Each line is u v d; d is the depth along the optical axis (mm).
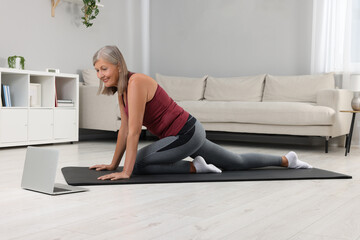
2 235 1286
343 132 4281
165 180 2229
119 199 1813
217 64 5699
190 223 1445
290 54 5152
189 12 5879
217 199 1847
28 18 4531
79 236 1282
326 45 4828
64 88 4668
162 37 6086
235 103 4527
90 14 5004
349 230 1386
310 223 1468
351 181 2357
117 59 2184
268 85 5012
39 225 1401
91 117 4789
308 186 2188
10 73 4090
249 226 1418
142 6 6055
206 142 2471
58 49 4879
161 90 2291
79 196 1863
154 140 5254
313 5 4902
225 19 5613
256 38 5395
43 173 1937
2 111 3814
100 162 3023
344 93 4250
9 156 3318
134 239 1261
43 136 4227
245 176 2395
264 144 4859
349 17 4641
